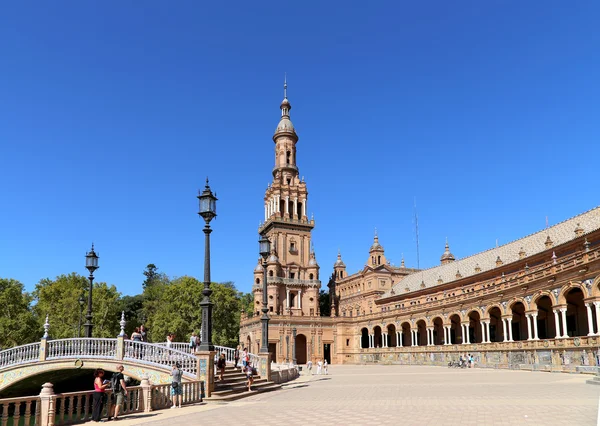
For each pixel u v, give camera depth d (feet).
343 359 326.24
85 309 284.41
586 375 133.08
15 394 114.01
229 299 333.83
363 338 342.03
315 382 136.05
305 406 73.26
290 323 318.04
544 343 165.07
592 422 51.03
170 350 95.61
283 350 311.88
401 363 275.59
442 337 284.00
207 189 84.79
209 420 58.65
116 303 311.47
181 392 74.64
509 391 91.86
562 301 159.33
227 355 121.08
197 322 310.24
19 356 106.01
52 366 102.06
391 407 69.82
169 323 300.20
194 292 315.58
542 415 57.21
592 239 175.73
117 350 99.71
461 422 53.11
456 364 217.97
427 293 296.92
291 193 362.33
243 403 79.05
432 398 82.33
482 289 215.10
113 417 62.75
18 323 247.70
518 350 180.96
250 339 332.80
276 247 347.36
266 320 116.26
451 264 313.32
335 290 417.49
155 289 414.41
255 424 54.49
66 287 299.58
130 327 396.78
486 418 55.88
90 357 100.48
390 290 356.38
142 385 70.03
